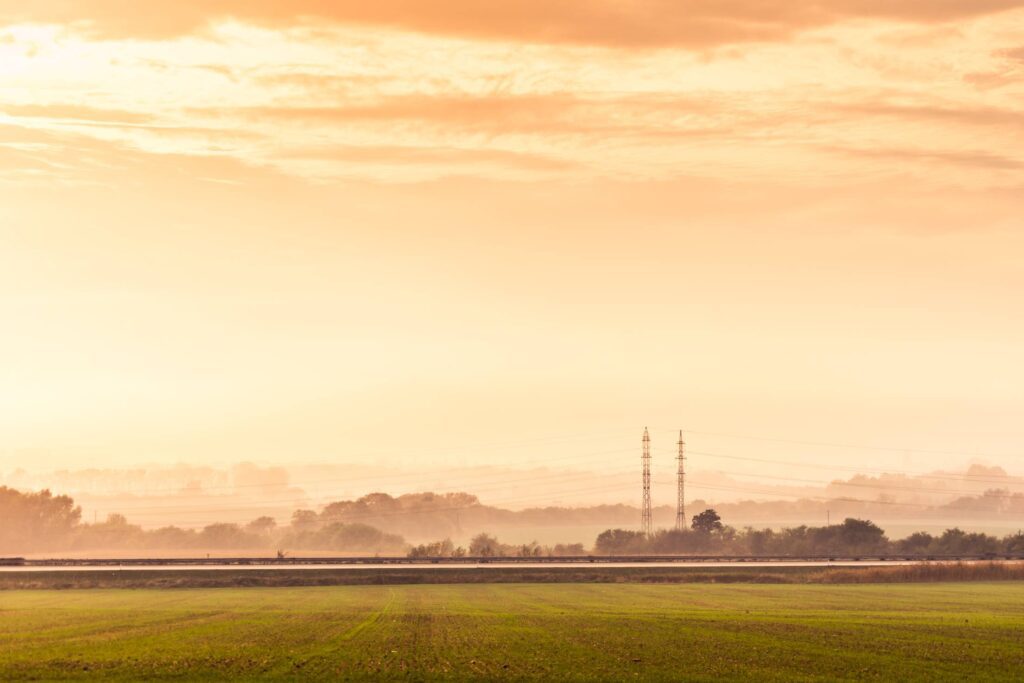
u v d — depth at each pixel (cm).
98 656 8794
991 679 7988
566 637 10331
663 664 8581
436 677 7838
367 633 10544
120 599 14538
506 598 14950
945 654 9250
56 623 11431
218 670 8062
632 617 12306
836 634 10662
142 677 7762
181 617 12106
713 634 10625
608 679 7862
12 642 9738
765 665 8575
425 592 15862
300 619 11931
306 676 7819
